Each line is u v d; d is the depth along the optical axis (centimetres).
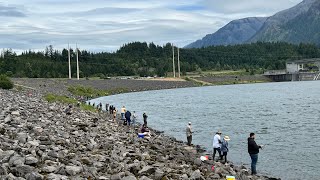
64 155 1672
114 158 1822
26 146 1677
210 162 2333
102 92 13162
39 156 1557
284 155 2923
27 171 1290
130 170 1619
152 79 19838
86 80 15550
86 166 1534
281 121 5066
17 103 4000
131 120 4878
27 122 2500
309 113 5941
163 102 9175
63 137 2264
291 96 10100
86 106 6012
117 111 6347
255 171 2309
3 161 1355
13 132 1970
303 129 4288
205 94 12306
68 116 3725
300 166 2553
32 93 7256
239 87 17125
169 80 19862
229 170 2198
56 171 1366
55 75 18138
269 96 10381
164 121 5353
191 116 5959
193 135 4000
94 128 3134
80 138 2402
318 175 2316
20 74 16500
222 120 5334
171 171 1720
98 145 2197
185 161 2219
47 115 3381
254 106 7488
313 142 3450
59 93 9056
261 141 3575
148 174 1580
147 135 3294
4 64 17275
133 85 16538
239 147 3269
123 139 2858
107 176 1458
